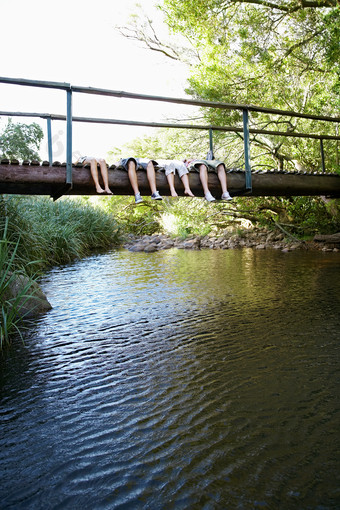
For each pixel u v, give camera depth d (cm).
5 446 221
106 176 433
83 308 495
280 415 241
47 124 456
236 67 992
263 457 203
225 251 1030
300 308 463
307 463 197
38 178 409
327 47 885
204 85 959
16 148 1121
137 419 243
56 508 174
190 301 516
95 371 315
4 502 179
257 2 969
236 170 505
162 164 479
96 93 411
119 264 848
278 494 177
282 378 289
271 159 1169
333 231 1095
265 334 382
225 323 421
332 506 169
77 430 234
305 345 350
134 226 1622
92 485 188
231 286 594
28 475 196
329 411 243
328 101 927
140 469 197
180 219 1411
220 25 1000
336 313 437
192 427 232
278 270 707
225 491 180
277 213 1203
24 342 383
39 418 249
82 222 1175
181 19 1024
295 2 944
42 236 817
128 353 350
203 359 330
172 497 178
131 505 175
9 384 296
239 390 274
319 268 708
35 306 477
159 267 795
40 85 387
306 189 577
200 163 482
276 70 974
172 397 269
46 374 312
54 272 749
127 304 510
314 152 1038
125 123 482
